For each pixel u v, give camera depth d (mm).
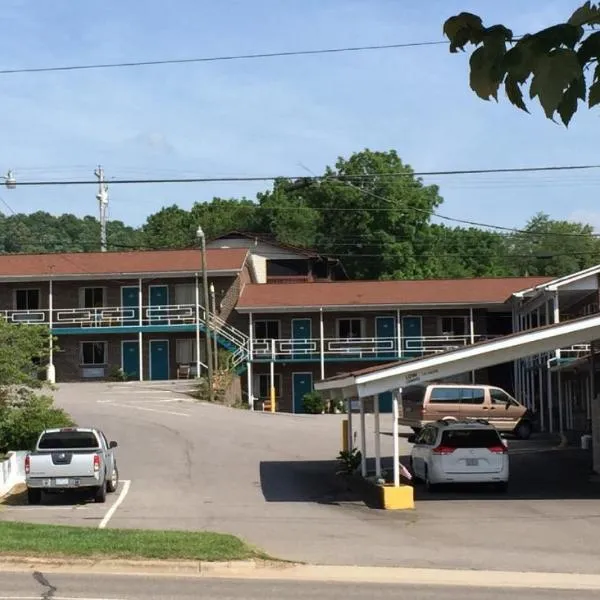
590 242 91938
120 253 56406
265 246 65688
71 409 40750
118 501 22141
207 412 40844
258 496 22656
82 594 10961
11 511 20469
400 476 24047
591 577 12500
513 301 47312
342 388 23453
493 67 3342
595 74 3275
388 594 11117
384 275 72562
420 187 74000
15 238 100562
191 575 12508
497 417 36250
